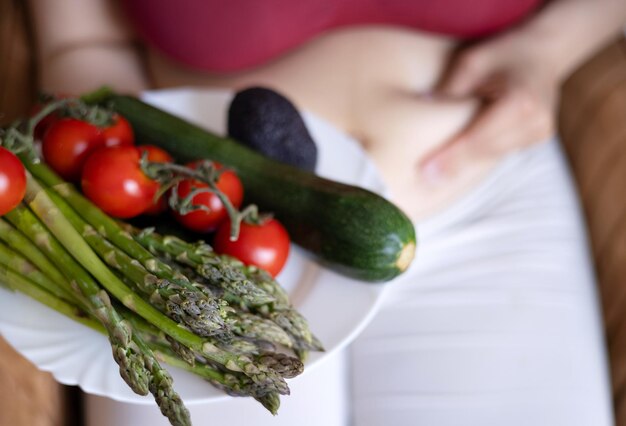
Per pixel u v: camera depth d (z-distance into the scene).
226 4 0.61
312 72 0.65
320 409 0.52
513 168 0.69
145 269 0.42
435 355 0.58
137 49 0.69
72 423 0.54
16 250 0.45
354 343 0.59
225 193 0.49
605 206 0.67
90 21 0.66
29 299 0.46
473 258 0.63
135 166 0.46
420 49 0.67
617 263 0.64
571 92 0.72
